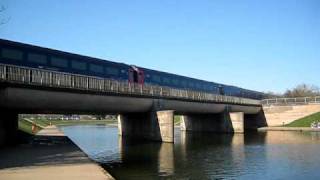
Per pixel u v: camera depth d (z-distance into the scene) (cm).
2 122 4678
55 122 18712
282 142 6259
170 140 6334
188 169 3691
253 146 5738
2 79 4209
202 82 9888
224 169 3678
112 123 18238
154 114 6619
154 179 3191
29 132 7319
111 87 5753
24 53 5031
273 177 3269
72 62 5834
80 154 3762
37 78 4631
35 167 2880
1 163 3100
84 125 16288
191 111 7969
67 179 2364
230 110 9169
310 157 4425
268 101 10756
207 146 5862
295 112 10312
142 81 7444
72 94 5078
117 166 3897
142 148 5647
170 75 8500
